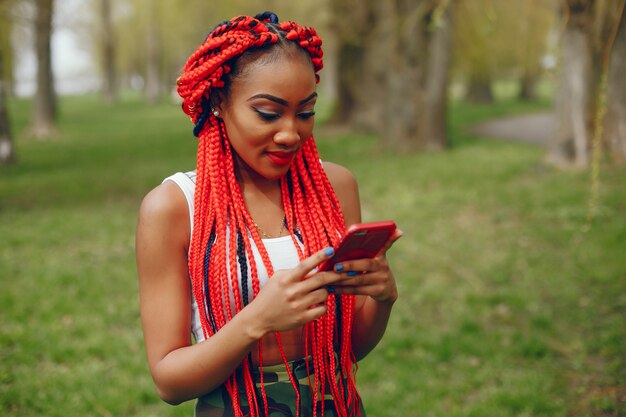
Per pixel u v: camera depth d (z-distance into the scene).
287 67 1.43
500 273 6.05
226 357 1.39
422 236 7.46
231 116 1.49
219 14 19.86
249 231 1.57
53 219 8.62
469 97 33.44
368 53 17.42
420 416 3.76
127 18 44.59
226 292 1.51
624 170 10.14
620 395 3.92
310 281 1.36
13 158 13.98
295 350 1.60
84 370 4.27
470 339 4.71
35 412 3.81
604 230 7.20
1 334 4.74
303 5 16.81
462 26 13.41
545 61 8.42
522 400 3.85
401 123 14.26
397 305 5.40
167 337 1.52
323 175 1.67
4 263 6.59
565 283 5.75
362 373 4.23
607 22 8.12
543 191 9.37
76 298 5.57
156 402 3.94
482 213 8.48
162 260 1.54
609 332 4.72
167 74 52.47
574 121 10.73
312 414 1.62
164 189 1.56
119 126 24.38
